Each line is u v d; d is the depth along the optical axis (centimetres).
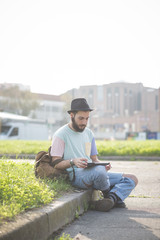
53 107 9756
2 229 237
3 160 607
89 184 396
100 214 380
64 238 285
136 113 10312
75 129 409
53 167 415
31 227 261
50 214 296
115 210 402
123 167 913
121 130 10588
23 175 440
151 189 560
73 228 321
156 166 945
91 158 445
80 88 14025
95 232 308
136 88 14012
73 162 387
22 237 246
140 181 652
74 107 398
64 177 411
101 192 441
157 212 391
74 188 409
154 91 13050
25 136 3438
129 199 474
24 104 7531
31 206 308
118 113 13762
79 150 413
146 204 438
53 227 300
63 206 327
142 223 339
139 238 290
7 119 3294
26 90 7656
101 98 13988
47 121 3775
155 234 302
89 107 400
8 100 7488
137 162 1094
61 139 404
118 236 296
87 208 402
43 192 348
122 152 1300
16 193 326
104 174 386
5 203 302
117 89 13862
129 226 328
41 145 1470
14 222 255
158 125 9919
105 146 1471
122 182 416
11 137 3303
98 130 10862
